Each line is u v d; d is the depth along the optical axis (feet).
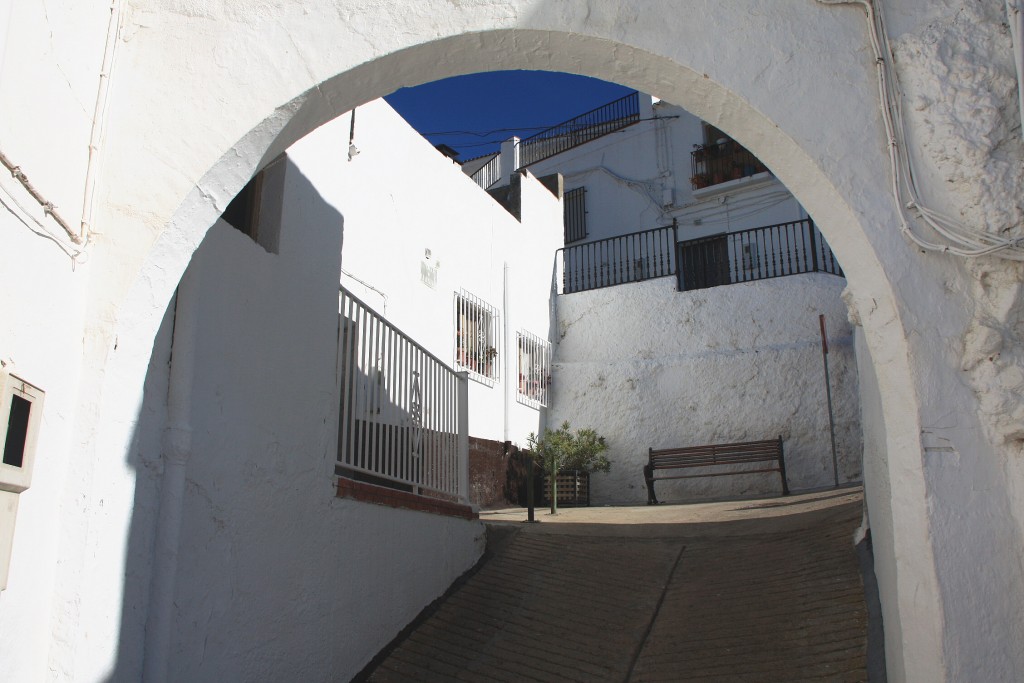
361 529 16.93
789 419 37.60
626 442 40.27
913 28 10.14
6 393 8.09
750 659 15.07
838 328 38.06
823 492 31.50
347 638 16.01
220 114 11.05
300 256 16.19
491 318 37.68
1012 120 9.53
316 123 12.03
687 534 23.24
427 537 19.53
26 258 8.73
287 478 14.76
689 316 41.16
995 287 9.34
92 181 10.42
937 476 9.04
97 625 9.88
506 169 63.05
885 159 9.92
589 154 59.06
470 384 34.78
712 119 11.09
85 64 10.30
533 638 17.38
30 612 9.05
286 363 15.24
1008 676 8.54
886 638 13.03
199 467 12.53
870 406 14.48
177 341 12.36
